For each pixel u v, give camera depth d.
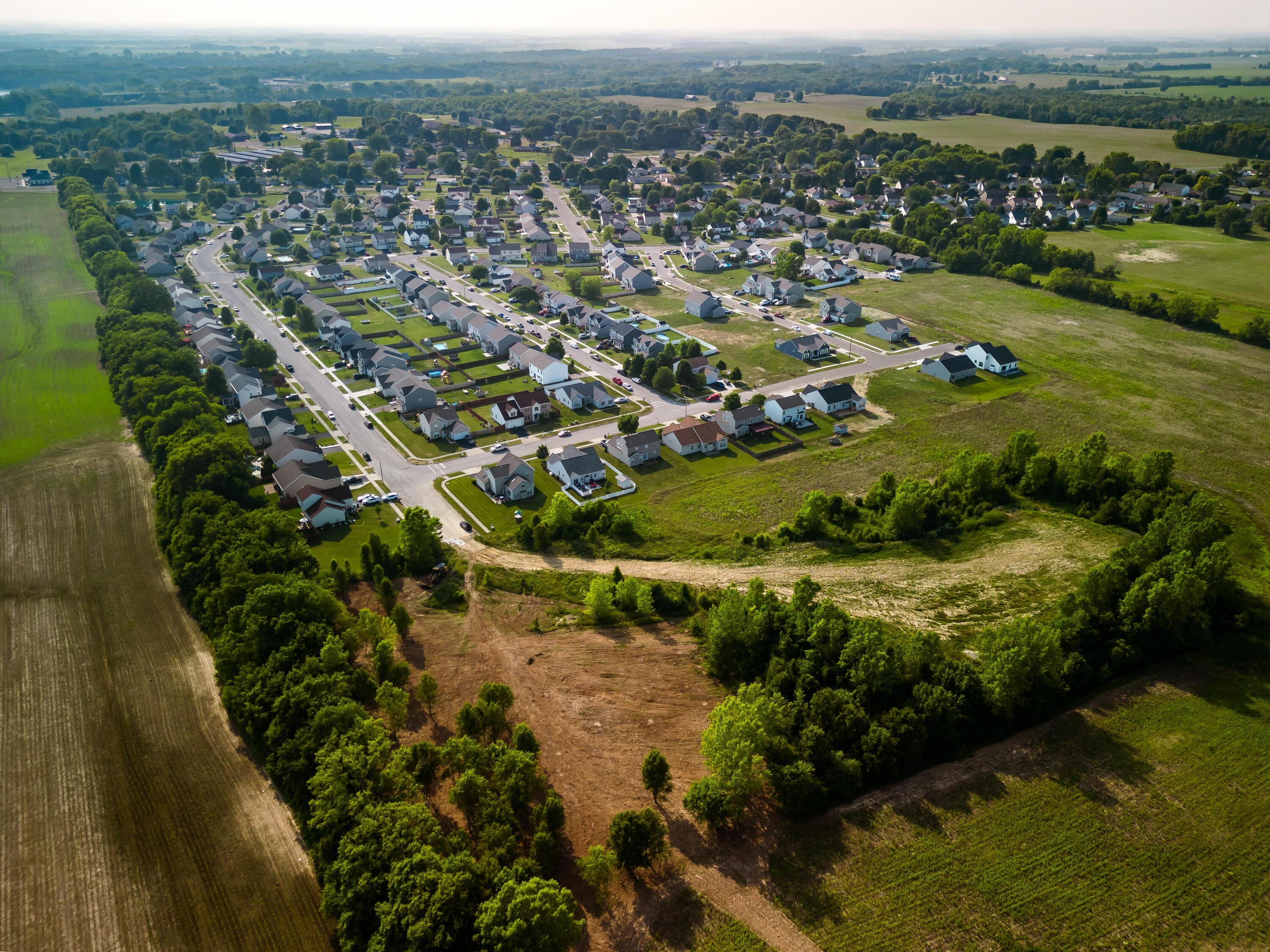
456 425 125.75
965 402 138.38
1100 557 92.31
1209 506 90.94
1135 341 162.75
